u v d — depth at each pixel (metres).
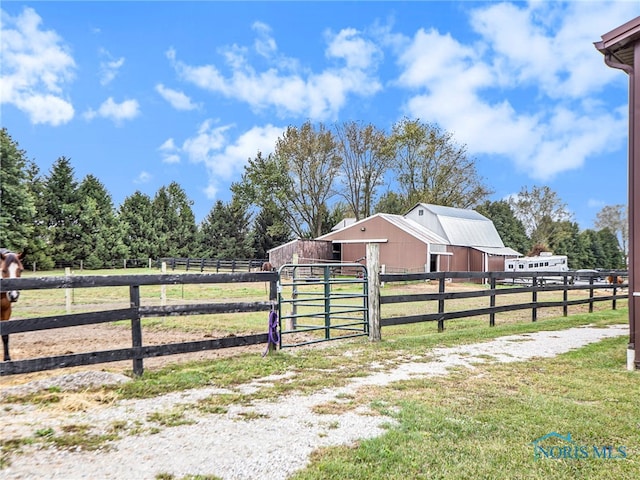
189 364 5.55
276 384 4.74
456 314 8.78
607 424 3.62
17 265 6.06
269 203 43.47
